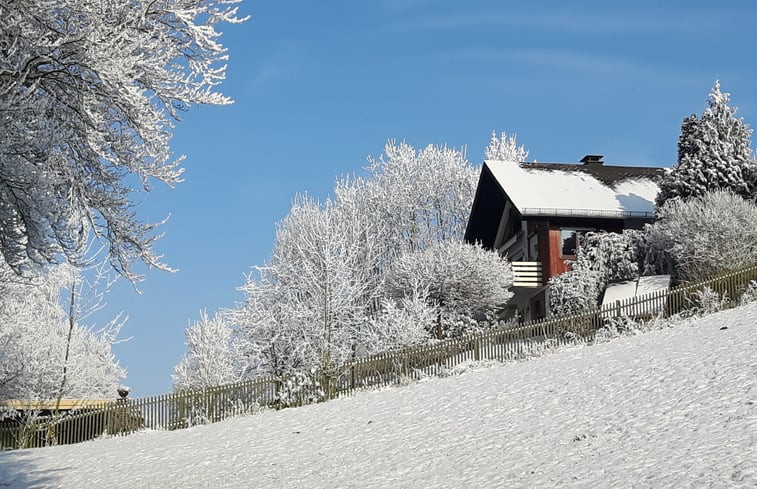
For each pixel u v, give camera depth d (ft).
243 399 97.09
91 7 35.37
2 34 34.14
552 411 62.85
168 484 60.59
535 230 142.31
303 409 88.33
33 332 96.73
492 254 136.67
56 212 33.91
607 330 92.68
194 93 39.52
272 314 116.88
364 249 173.17
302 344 111.96
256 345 113.50
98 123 36.88
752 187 120.26
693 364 66.28
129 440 88.33
